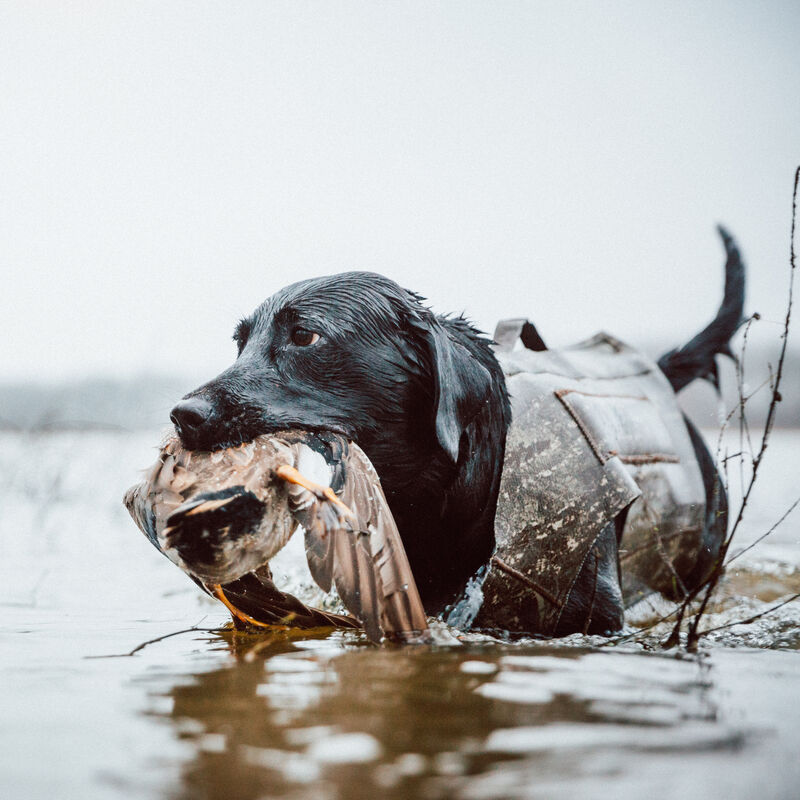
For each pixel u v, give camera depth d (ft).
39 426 30.71
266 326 11.05
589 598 11.91
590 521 11.79
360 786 5.32
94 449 32.86
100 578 16.47
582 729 6.40
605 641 11.21
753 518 24.64
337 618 10.91
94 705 7.07
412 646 9.62
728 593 16.34
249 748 5.97
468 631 11.21
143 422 28.99
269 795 5.18
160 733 6.31
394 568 9.55
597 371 14.88
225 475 9.24
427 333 11.11
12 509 26.53
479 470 11.60
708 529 15.75
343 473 9.75
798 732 6.42
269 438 9.79
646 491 13.41
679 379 17.35
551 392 12.57
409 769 5.58
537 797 5.18
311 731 6.33
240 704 7.05
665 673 8.34
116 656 9.30
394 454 11.24
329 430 10.49
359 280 11.26
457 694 7.34
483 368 11.51
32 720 6.65
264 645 9.90
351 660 8.78
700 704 7.15
